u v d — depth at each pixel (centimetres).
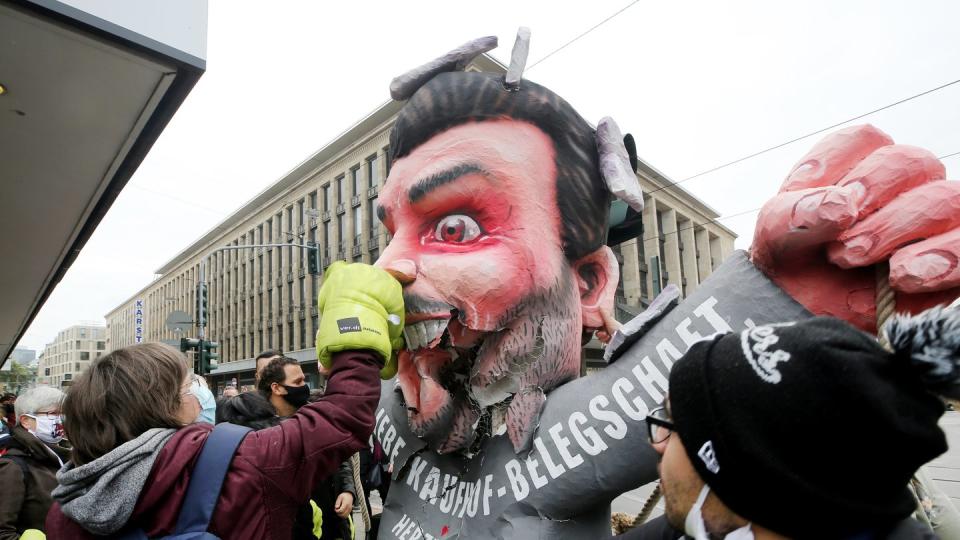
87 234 611
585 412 137
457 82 157
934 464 666
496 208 149
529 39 156
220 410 232
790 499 57
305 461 119
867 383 54
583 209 155
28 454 243
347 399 124
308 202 2425
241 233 3050
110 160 423
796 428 56
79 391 117
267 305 2728
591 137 162
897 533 59
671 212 2203
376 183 2012
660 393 126
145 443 109
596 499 135
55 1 252
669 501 72
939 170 101
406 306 149
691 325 127
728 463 60
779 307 115
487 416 156
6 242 603
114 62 296
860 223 101
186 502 110
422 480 170
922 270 92
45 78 309
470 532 149
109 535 108
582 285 164
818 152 113
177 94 336
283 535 117
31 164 421
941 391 55
